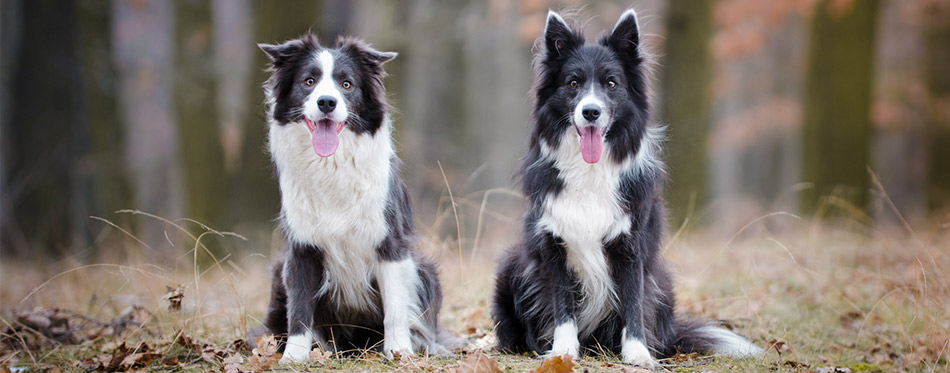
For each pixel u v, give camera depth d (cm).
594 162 493
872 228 1028
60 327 595
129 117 1808
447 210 790
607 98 505
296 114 499
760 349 539
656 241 528
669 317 547
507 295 561
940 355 543
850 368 509
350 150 491
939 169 2048
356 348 542
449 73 1844
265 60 1161
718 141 2230
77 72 1232
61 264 912
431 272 541
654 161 534
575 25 564
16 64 1229
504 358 507
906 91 2144
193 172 1327
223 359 504
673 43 1216
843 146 1303
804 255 893
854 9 1300
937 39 2019
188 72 1377
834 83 1311
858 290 738
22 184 1183
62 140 1219
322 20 1180
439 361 490
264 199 1131
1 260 1107
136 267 692
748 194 2762
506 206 1259
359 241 498
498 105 1886
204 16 1459
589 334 540
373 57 519
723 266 879
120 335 595
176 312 582
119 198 1258
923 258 695
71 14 1231
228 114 1553
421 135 1739
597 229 500
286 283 506
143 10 1734
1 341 570
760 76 2230
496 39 1812
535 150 531
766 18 1491
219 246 1063
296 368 466
